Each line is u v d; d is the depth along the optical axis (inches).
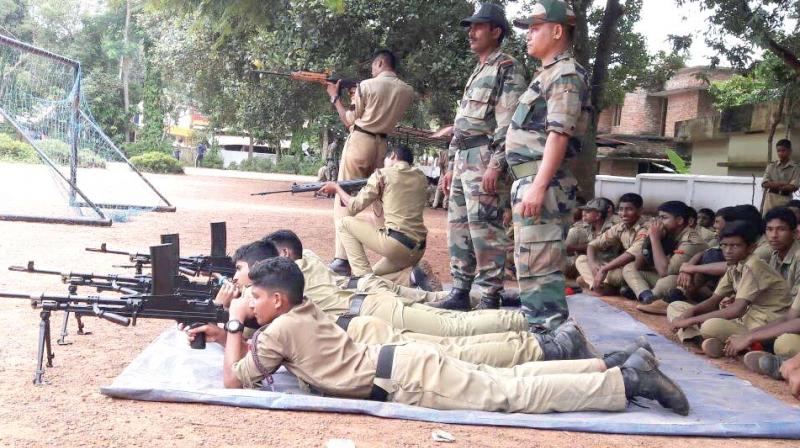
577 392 160.1
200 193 855.7
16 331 207.0
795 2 422.6
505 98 239.1
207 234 454.0
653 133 1218.0
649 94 1202.6
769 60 534.6
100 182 864.3
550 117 197.9
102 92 1798.7
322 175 1034.7
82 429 138.0
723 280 243.0
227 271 223.8
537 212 199.9
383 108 306.3
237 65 887.1
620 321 271.7
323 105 970.7
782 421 158.1
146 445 132.2
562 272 206.7
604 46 553.0
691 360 219.8
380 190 273.1
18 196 602.5
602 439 149.6
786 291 229.9
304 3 633.6
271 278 161.5
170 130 2133.4
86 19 1847.9
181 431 139.9
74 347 195.2
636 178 599.5
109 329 217.0
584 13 532.4
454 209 254.4
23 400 152.3
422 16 645.3
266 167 1952.5
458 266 253.8
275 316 163.9
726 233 234.8
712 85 965.8
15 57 700.7
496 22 242.8
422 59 665.6
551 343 177.9
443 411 155.6
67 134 676.1
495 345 175.6
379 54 313.1
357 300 195.0
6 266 298.8
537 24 205.0
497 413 157.0
